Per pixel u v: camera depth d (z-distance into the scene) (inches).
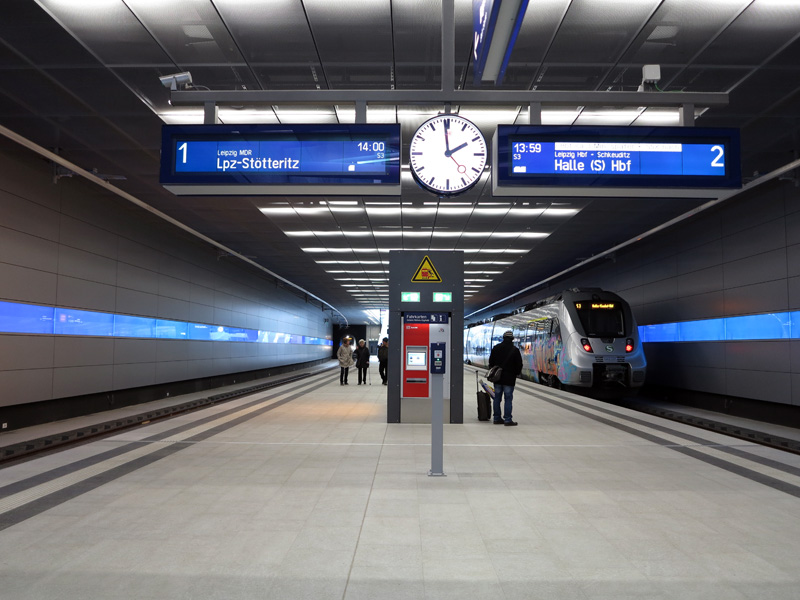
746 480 258.1
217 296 960.9
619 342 730.8
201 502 218.8
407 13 278.4
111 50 316.2
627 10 276.1
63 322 512.7
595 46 309.0
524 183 240.7
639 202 598.2
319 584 145.9
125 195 519.5
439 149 239.8
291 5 274.1
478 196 584.4
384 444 347.6
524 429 417.1
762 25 288.4
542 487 244.4
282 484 247.0
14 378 444.5
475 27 214.5
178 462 291.1
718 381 646.5
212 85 358.0
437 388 268.4
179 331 796.0
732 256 621.0
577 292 778.8
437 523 194.7
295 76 346.0
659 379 800.3
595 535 183.6
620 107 382.9
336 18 284.8
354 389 785.6
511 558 163.8
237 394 851.4
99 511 206.8
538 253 929.5
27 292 460.8
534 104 247.0
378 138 242.4
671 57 320.2
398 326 452.1
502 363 436.5
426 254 454.9
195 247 860.6
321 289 1550.2
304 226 743.1
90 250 560.1
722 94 248.4
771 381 553.6
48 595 138.9
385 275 1253.1
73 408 536.4
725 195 252.4
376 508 212.4
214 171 242.8
